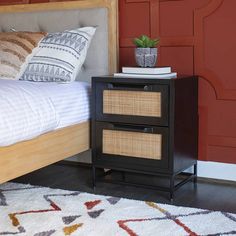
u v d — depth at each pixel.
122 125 2.41
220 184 2.58
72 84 2.57
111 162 2.46
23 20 3.04
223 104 2.60
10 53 2.58
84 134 2.61
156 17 2.73
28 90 2.17
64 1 2.95
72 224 1.92
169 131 2.27
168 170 2.29
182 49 2.68
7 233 1.83
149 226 1.90
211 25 2.58
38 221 1.96
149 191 2.44
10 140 1.93
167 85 2.25
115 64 2.81
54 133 2.32
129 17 2.82
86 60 2.85
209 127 2.64
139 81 2.33
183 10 2.65
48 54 2.64
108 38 2.80
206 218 1.99
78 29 2.73
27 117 2.04
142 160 2.37
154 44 2.53
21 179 2.69
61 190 2.43
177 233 1.82
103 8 2.79
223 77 2.58
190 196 2.35
